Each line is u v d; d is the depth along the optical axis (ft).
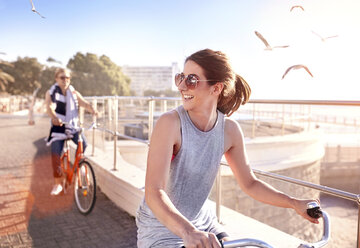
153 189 4.03
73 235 10.50
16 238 10.19
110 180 14.06
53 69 117.50
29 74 115.34
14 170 19.69
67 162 13.91
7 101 97.76
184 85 4.28
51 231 10.75
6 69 111.75
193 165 4.43
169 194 4.51
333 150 103.24
